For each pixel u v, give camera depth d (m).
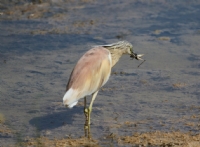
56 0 22.48
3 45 17.62
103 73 11.59
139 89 13.92
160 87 14.05
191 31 18.77
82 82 11.14
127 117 12.15
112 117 12.14
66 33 18.72
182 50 17.05
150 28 19.11
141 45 17.47
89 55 11.59
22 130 11.43
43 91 13.91
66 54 16.83
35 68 15.66
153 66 15.69
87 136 11.10
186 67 15.58
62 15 20.78
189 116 12.14
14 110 12.63
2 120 11.97
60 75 15.05
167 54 16.70
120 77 14.78
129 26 19.34
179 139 10.87
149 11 20.98
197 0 22.03
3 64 16.03
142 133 11.20
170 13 20.66
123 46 12.29
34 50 17.27
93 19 20.23
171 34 18.52
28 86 14.26
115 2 22.28
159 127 11.54
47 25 19.64
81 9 21.48
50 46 17.61
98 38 18.16
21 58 16.53
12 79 14.78
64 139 10.95
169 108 12.65
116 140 10.84
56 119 12.08
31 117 12.20
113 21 19.95
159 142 10.68
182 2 21.86
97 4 22.09
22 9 21.41
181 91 13.73
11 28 19.34
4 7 21.56
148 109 12.59
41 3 22.09
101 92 13.73
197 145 10.54
